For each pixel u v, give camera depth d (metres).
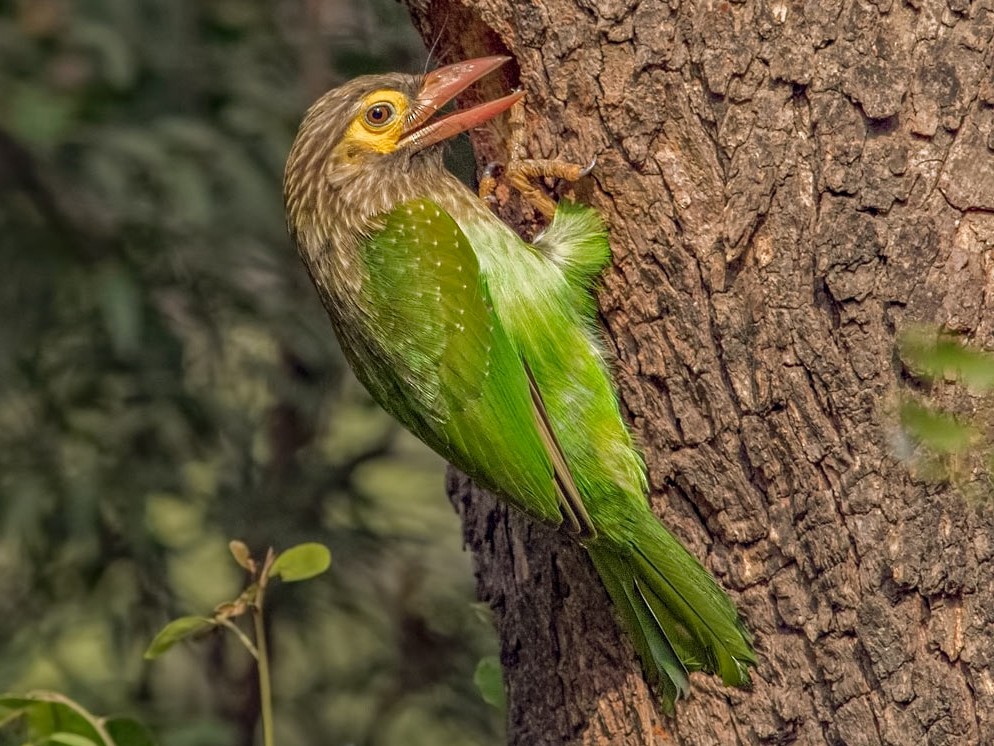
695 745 7.86
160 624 13.88
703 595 7.71
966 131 7.37
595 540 7.92
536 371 8.25
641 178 7.77
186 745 12.98
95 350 13.60
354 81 8.98
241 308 13.84
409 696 14.20
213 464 13.86
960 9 7.42
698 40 7.60
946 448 6.36
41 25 13.80
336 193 8.93
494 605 8.91
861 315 7.35
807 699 7.54
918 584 7.28
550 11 7.89
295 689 14.44
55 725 8.69
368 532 14.19
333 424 14.80
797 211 7.45
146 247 13.73
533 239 8.84
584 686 8.27
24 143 13.77
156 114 14.02
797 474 7.48
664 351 7.82
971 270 7.31
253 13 14.44
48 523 13.34
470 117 8.52
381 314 8.65
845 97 7.42
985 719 7.25
